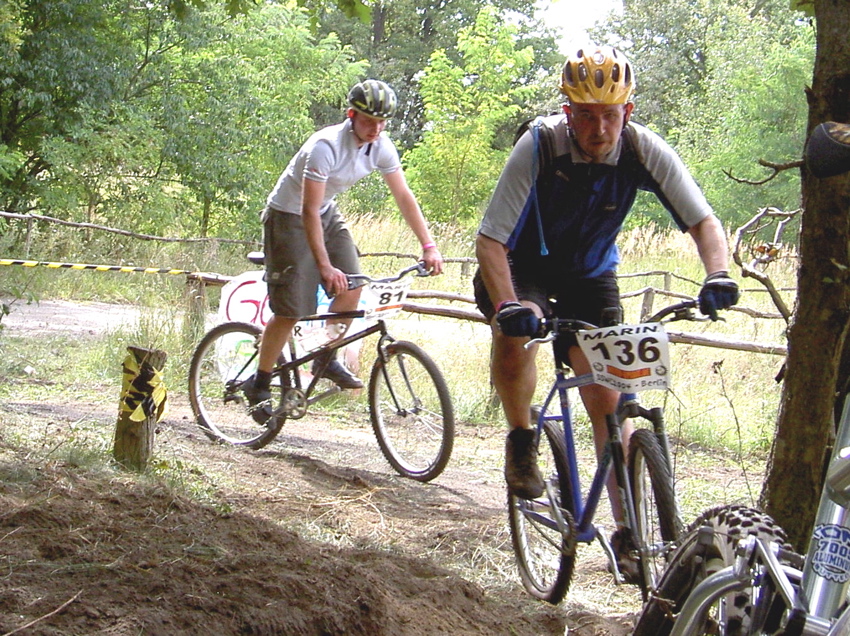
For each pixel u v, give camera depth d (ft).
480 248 11.93
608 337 11.07
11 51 56.59
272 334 20.03
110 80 60.70
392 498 18.28
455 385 28.48
